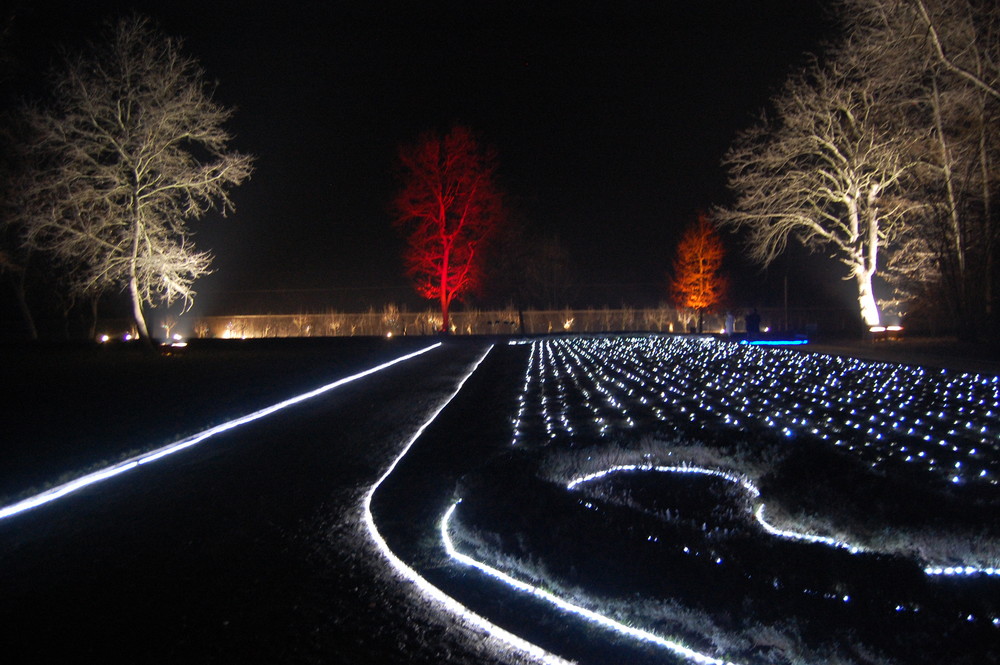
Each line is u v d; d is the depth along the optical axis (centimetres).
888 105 2761
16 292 3678
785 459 789
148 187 2897
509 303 5072
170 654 438
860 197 3234
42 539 669
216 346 3075
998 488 717
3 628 484
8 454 1005
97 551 630
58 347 2997
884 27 2616
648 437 940
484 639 445
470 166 4106
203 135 2881
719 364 1964
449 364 2106
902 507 629
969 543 551
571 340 3244
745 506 687
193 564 589
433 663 418
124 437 1095
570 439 947
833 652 388
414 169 4088
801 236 3462
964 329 2398
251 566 581
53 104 2744
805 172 3191
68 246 2802
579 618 465
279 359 2419
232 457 970
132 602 518
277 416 1277
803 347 2528
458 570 554
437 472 839
